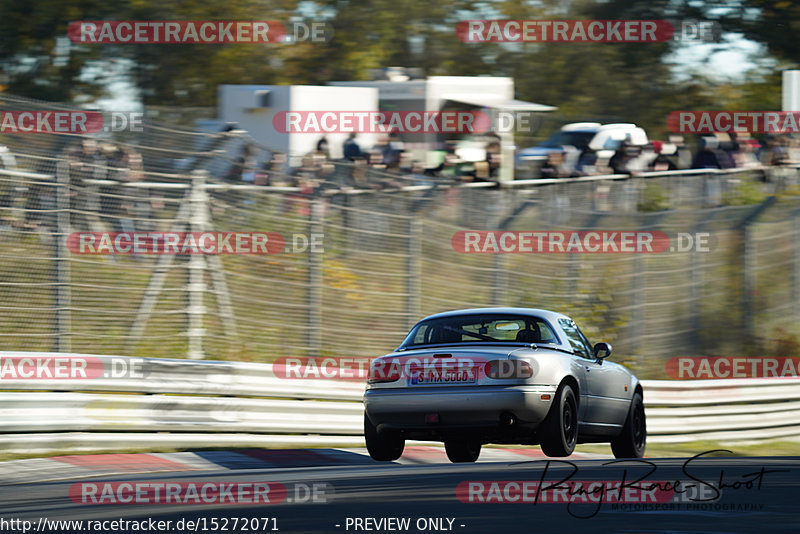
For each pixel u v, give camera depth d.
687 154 84.00
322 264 54.41
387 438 36.69
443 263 59.47
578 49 134.38
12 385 38.41
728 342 67.56
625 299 65.81
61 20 112.44
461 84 78.69
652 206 69.00
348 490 24.41
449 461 40.53
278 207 53.25
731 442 58.44
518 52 133.62
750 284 69.19
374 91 75.56
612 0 132.12
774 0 130.75
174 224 50.22
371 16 123.62
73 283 47.75
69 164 48.41
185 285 50.25
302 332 53.06
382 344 56.09
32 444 38.28
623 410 40.06
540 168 80.12
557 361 35.00
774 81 133.38
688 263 68.06
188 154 51.97
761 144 80.62
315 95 71.50
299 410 45.59
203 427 42.53
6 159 46.97
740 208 70.75
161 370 42.16
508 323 36.75
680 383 56.81
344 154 71.50
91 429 39.78
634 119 134.12
